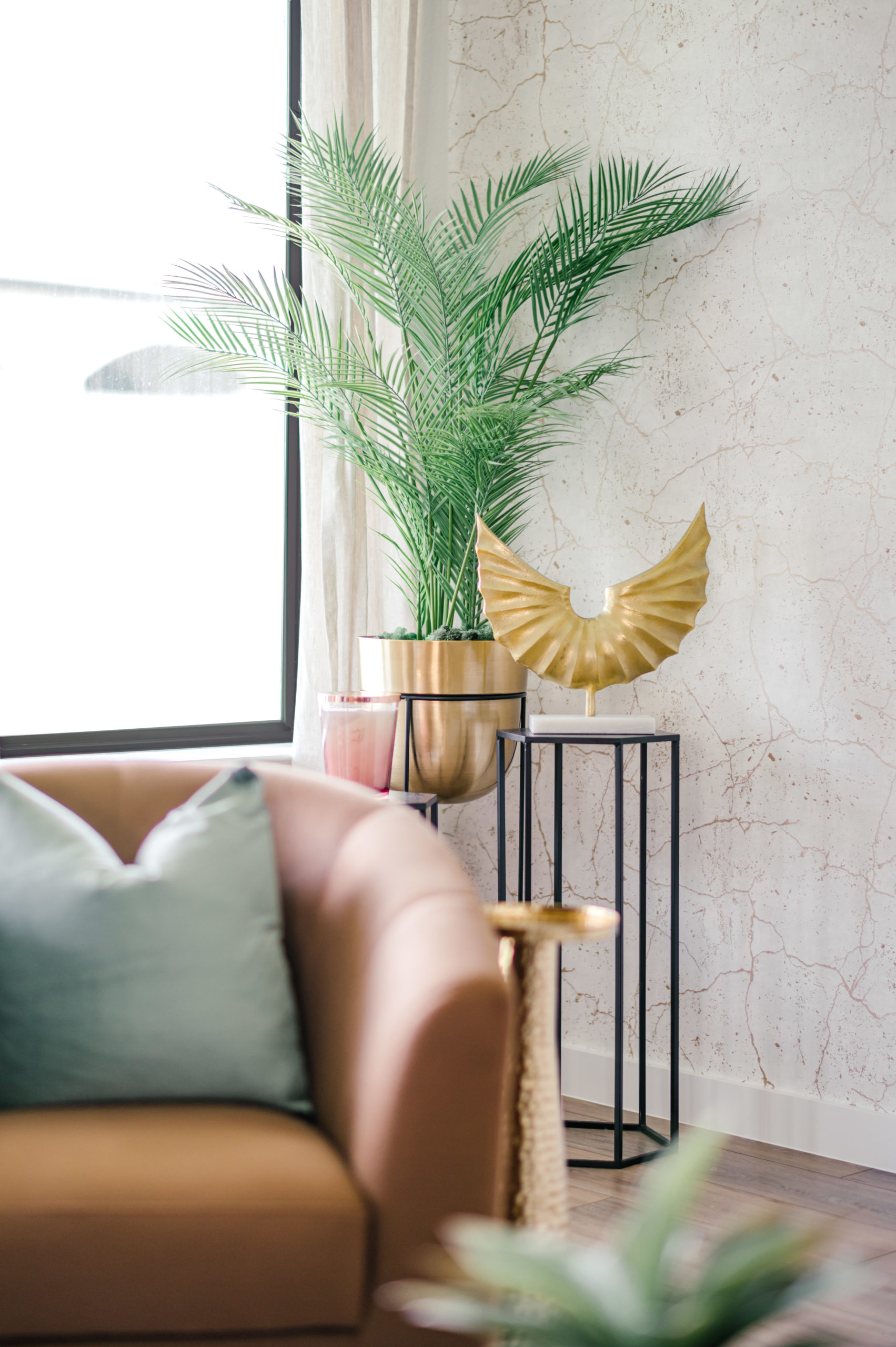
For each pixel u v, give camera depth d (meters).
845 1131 2.56
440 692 2.70
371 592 3.10
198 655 3.15
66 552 2.97
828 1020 2.59
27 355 2.89
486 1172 1.32
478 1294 0.82
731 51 2.73
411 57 3.13
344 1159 1.40
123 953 1.49
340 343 2.87
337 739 2.34
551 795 3.07
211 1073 1.49
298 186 3.18
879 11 2.50
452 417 2.79
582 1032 3.02
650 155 2.88
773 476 2.67
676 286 2.83
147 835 1.78
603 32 2.96
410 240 2.73
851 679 2.55
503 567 2.62
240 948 1.54
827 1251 2.11
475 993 1.30
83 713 3.02
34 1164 1.30
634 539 2.92
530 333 3.11
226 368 2.82
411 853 1.57
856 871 2.55
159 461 3.07
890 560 2.49
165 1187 1.28
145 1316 1.26
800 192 2.62
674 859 2.60
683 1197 0.66
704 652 2.79
